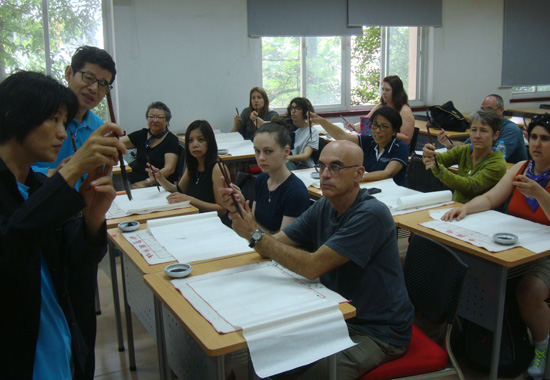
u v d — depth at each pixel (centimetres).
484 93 700
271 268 169
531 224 225
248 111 532
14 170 107
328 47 623
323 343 133
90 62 188
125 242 200
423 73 678
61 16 500
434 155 273
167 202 259
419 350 172
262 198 239
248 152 435
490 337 221
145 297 209
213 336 126
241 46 577
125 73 532
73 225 121
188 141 287
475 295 212
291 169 416
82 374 123
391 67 660
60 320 117
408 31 659
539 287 215
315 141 433
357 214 162
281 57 605
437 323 180
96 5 513
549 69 725
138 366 243
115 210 247
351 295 169
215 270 169
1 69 484
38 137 102
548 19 709
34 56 496
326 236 176
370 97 659
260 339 126
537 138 226
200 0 549
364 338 164
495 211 246
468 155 292
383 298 167
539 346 223
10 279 102
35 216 92
